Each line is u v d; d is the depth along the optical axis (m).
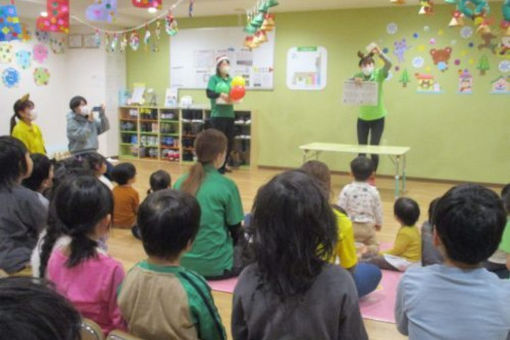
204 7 6.55
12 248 2.18
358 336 1.06
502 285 1.16
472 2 3.25
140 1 4.25
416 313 1.20
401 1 3.40
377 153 5.19
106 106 7.92
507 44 5.83
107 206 1.49
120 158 8.13
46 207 2.25
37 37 7.51
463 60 6.07
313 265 1.01
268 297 1.03
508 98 5.95
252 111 7.11
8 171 2.16
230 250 2.84
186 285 1.31
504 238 2.11
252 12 5.34
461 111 6.19
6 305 0.44
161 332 1.31
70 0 6.26
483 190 1.19
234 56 7.31
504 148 6.05
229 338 2.19
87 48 7.94
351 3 6.20
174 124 7.88
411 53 6.31
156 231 1.32
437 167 6.42
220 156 2.77
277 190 1.01
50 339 0.44
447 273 1.18
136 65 8.14
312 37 6.80
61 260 1.45
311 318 1.01
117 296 1.40
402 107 6.47
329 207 1.04
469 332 1.13
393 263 2.96
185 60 7.69
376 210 3.29
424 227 2.99
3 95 7.02
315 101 6.93
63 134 8.20
